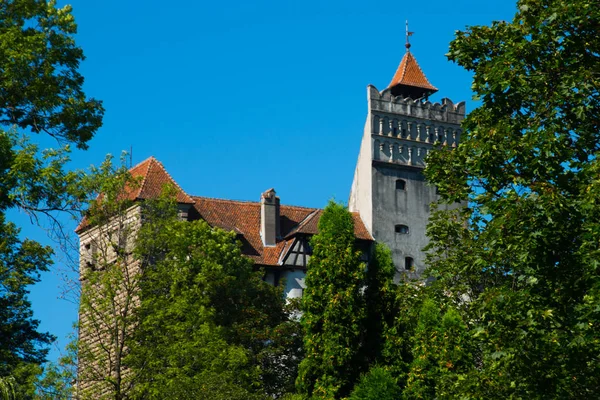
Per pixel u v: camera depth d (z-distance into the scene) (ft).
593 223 120.98
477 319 194.39
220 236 274.98
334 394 237.45
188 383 207.72
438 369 210.79
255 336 255.29
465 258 194.39
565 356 125.18
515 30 136.67
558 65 132.26
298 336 265.95
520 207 124.67
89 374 210.38
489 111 137.59
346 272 250.16
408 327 242.37
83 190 209.46
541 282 127.95
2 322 209.36
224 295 260.62
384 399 223.92
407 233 389.39
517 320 127.03
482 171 134.10
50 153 206.18
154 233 225.15
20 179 200.23
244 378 231.09
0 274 200.75
